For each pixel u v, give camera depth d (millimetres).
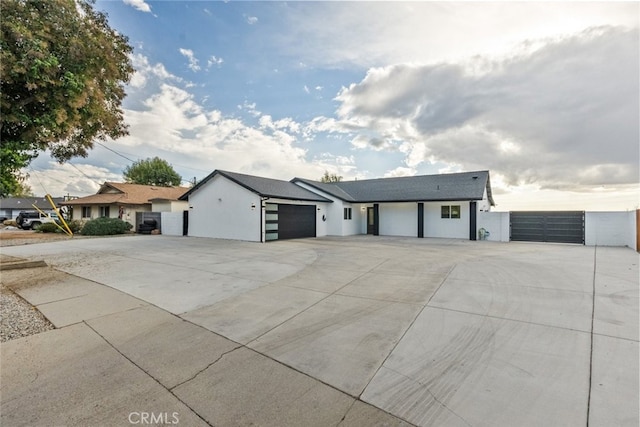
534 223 15172
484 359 3051
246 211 15531
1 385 2602
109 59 7812
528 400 2365
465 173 19797
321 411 2275
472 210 16219
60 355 3178
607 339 3449
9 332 3758
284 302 5020
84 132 8984
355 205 20844
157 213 21344
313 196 18672
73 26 6668
